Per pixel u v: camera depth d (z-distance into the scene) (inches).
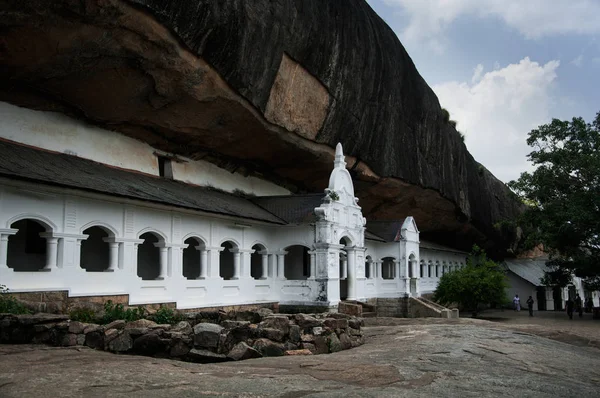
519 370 397.7
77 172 644.1
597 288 1470.2
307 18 879.7
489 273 1435.8
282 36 822.5
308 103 957.8
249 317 506.3
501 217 2201.0
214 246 836.0
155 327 406.0
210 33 676.1
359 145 1144.8
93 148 749.3
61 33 550.0
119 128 777.6
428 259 1739.7
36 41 547.5
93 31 567.2
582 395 324.5
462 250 2089.1
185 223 779.4
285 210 999.6
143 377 299.1
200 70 704.4
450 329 670.5
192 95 738.8
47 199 581.0
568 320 1409.9
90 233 748.0
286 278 1037.8
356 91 1075.9
